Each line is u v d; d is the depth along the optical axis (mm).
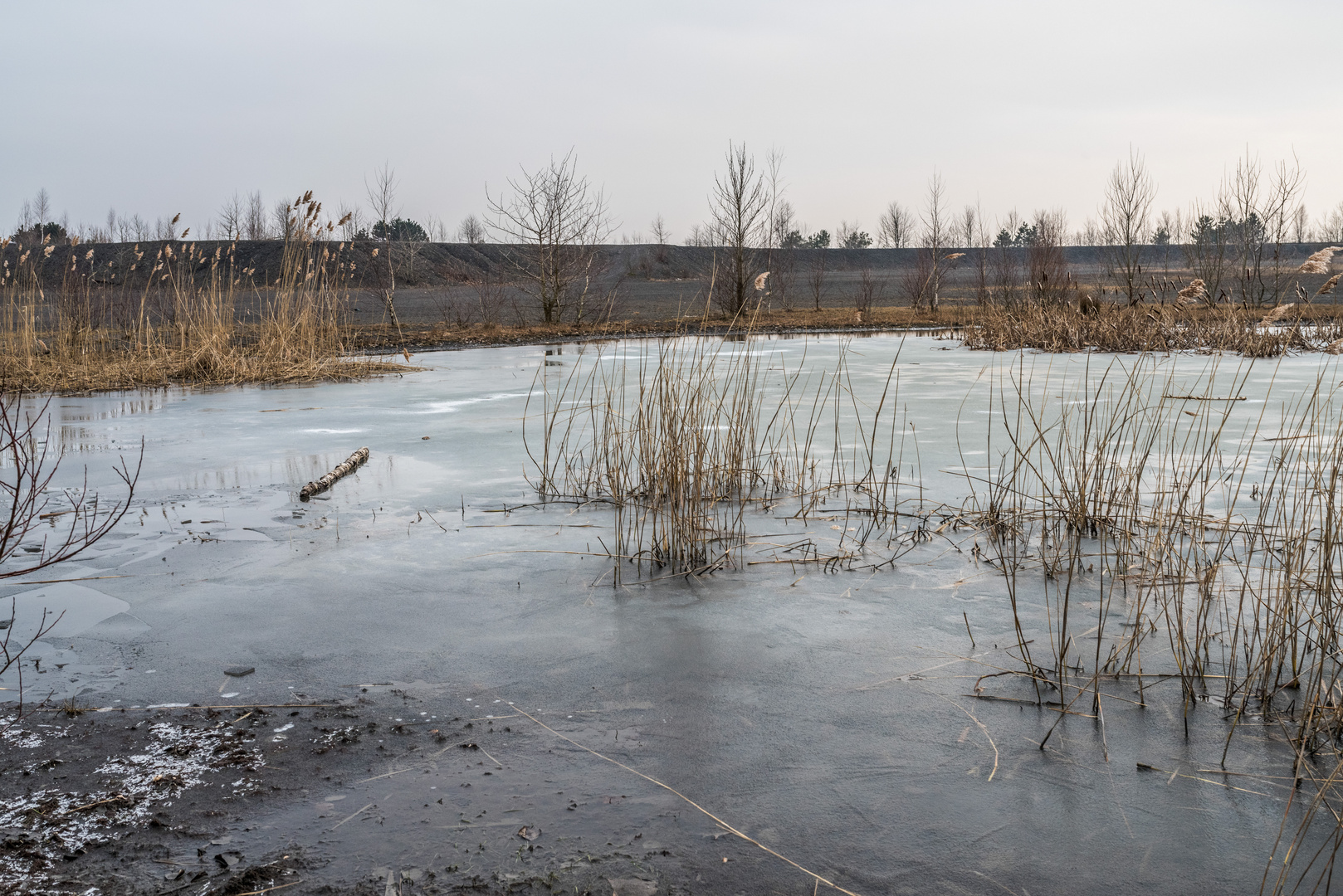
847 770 3004
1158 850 2557
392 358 19266
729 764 3047
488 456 8484
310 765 3049
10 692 3623
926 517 6164
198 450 8867
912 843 2600
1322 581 3686
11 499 6836
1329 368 14461
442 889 2385
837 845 2592
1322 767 2979
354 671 3830
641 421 6562
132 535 5879
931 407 10852
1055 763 3035
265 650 4059
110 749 3162
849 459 8016
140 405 12391
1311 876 2426
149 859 2523
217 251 18078
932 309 33781
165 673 3811
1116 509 5992
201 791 2887
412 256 48750
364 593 4809
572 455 8367
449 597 4754
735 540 5797
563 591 4855
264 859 2523
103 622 4391
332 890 2381
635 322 28359
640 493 6777
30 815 2752
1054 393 11758
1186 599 4566
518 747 3174
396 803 2814
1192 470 7191
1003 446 8422
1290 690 3576
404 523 6180
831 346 20719
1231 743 3158
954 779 2945
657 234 68625
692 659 3949
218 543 5723
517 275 34094
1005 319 21781
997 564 5223
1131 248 25953
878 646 4078
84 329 17906
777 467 7383
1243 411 10086
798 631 4277
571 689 3652
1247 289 24672
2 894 2361
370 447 8992
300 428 10188
